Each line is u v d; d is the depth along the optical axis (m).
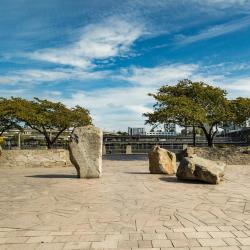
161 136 46.00
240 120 27.88
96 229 5.95
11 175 15.03
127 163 22.98
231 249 4.87
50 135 39.97
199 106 26.86
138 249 4.90
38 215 7.00
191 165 11.93
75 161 13.14
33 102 32.19
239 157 21.59
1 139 31.02
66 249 4.93
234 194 9.45
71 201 8.45
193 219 6.62
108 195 9.27
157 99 26.52
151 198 8.84
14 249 4.95
